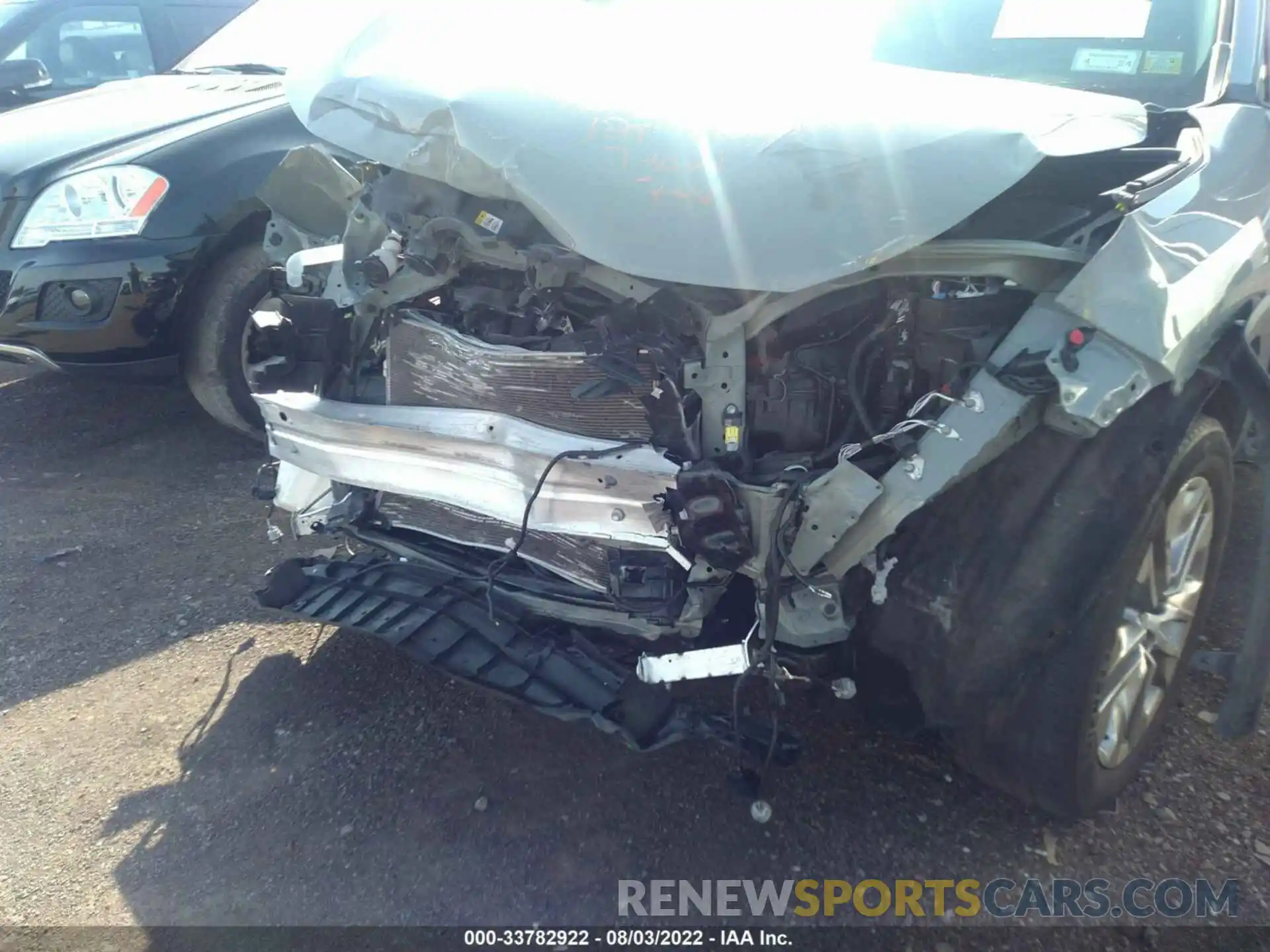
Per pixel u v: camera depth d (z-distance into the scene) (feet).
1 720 10.12
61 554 13.26
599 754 9.35
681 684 9.75
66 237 14.11
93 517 14.34
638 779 9.02
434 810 8.77
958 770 8.97
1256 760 9.11
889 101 7.54
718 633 8.02
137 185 14.14
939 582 7.53
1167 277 7.13
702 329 7.56
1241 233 8.21
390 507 9.55
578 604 8.30
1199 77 11.15
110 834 8.65
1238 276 7.88
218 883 8.13
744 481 7.36
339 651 11.05
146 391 19.27
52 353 14.32
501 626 8.46
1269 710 9.77
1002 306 7.43
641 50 8.50
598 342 7.75
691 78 8.00
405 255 8.54
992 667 7.51
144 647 11.28
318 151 10.26
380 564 9.50
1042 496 7.33
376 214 8.89
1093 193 8.71
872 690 7.99
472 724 9.84
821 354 7.95
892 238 6.89
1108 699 7.75
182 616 11.84
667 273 7.11
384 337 9.29
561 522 7.86
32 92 20.04
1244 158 9.53
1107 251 6.94
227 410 15.69
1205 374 7.75
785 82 7.92
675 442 7.57
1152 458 7.35
